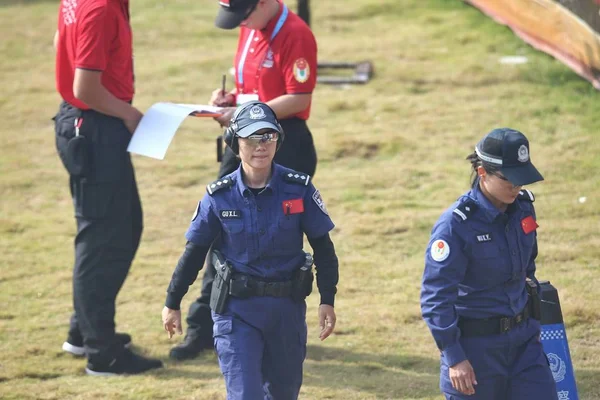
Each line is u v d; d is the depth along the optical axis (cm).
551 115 3659
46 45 5184
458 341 1425
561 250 2606
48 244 2970
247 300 1543
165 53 4884
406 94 4066
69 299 2580
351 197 3156
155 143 1898
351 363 2123
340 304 2434
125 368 2139
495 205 1443
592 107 3691
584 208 2880
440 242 1431
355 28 5047
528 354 1471
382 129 3700
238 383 1502
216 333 1558
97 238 2070
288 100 2030
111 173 2038
